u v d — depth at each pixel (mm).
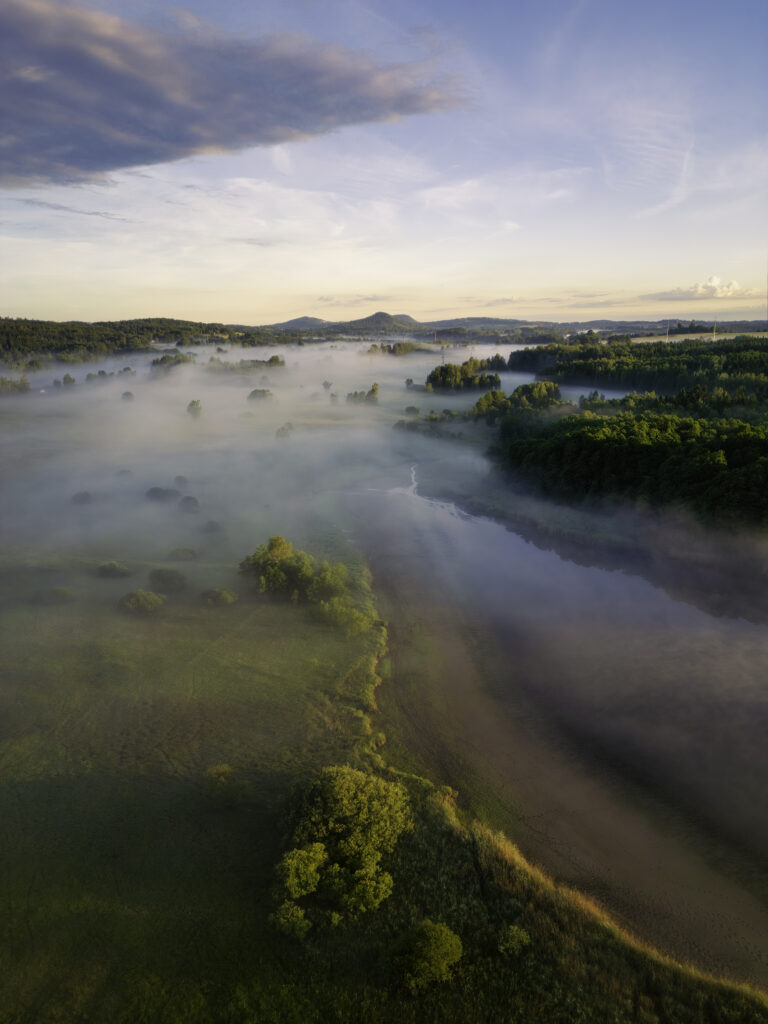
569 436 124812
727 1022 28766
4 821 41375
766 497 89375
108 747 49344
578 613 79125
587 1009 29297
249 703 55688
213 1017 28766
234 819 41125
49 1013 28938
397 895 35344
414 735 53000
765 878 39125
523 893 35906
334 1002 29547
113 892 35469
